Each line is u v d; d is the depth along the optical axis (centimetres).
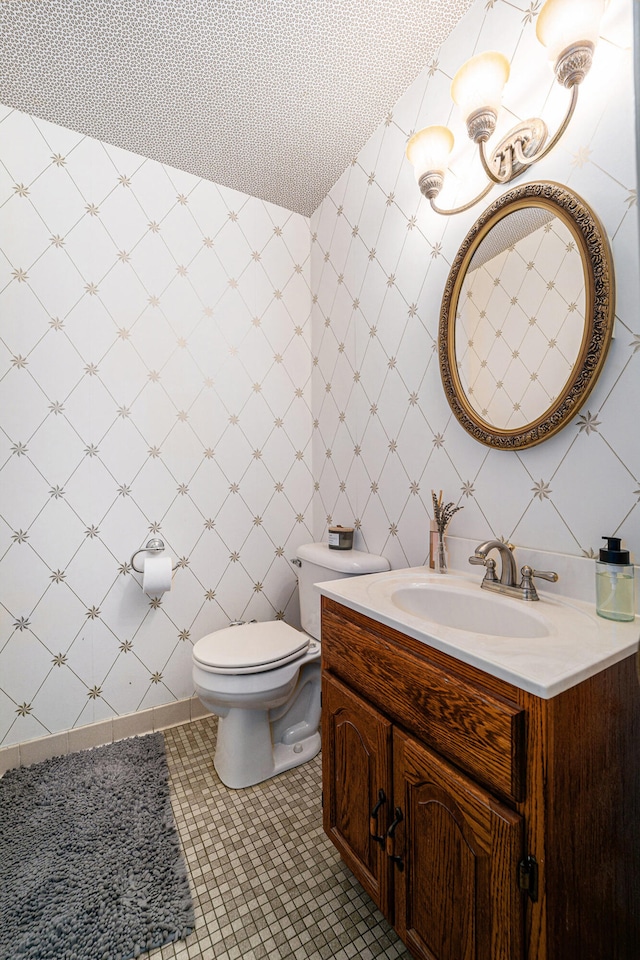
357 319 174
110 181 165
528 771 60
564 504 98
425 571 128
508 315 109
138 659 171
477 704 67
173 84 140
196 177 183
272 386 202
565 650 69
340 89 143
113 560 166
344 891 105
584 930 64
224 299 190
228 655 141
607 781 68
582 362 91
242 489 194
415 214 142
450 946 71
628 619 82
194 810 131
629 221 85
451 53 126
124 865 110
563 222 95
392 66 136
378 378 162
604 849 68
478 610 102
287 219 207
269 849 117
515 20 107
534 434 101
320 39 126
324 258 199
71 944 91
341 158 175
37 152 153
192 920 97
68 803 131
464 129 123
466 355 121
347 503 183
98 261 163
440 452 134
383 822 88
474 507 122
